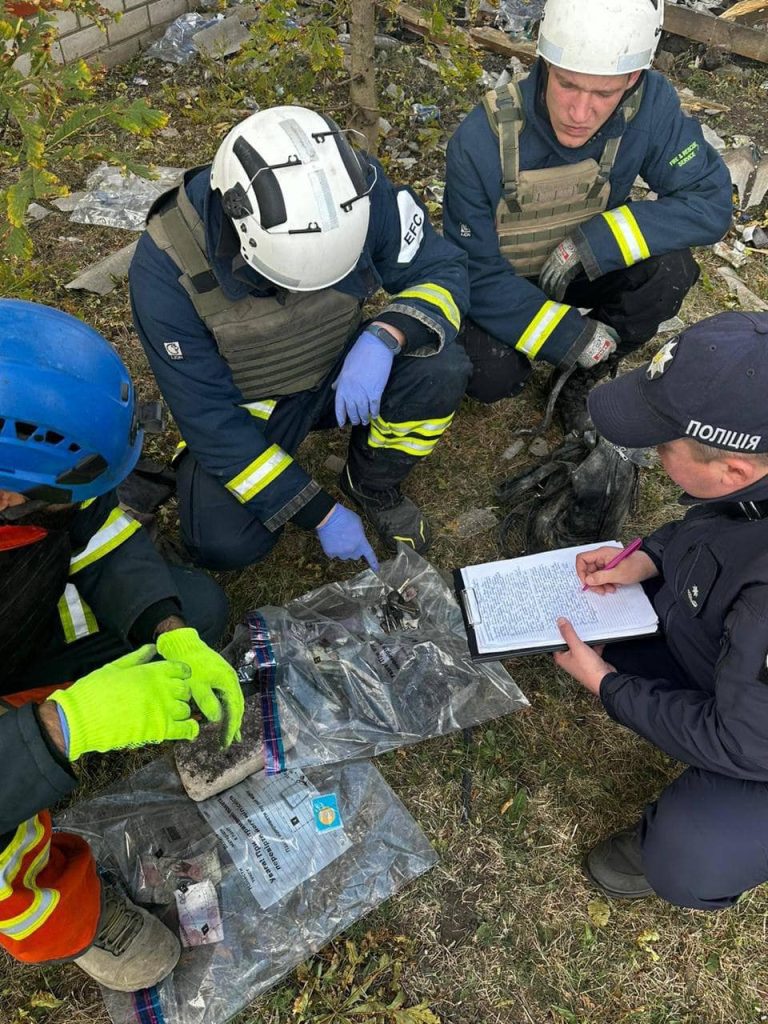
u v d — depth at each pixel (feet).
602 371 8.87
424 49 14.87
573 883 6.20
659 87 7.38
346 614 7.33
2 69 7.04
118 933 5.24
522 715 7.04
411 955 5.86
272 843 6.18
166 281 5.89
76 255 11.05
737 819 5.11
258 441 6.48
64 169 12.25
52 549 4.95
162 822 6.26
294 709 6.66
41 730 4.00
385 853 6.23
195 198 5.81
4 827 4.17
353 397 6.55
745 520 5.22
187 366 6.18
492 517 8.48
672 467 5.15
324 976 5.71
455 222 7.75
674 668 6.27
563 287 8.08
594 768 6.79
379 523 8.07
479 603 6.47
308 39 10.21
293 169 5.23
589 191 7.58
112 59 14.39
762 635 4.69
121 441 4.65
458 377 6.99
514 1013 5.66
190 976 5.63
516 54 14.76
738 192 12.14
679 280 8.08
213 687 5.03
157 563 5.57
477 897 6.12
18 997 5.66
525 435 9.21
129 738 4.30
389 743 6.66
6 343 4.17
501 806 6.55
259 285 5.83
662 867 5.33
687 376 4.66
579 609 6.32
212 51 14.56
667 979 5.80
